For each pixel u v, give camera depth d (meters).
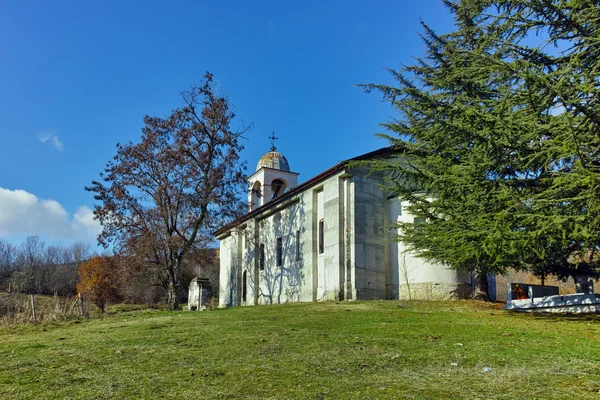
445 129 12.55
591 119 10.47
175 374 7.20
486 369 7.29
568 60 11.62
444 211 13.66
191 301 39.50
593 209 10.01
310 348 9.05
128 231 27.91
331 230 22.81
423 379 6.77
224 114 29.09
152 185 28.05
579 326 11.33
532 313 14.45
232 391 6.25
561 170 11.82
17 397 6.16
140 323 14.12
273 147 38.09
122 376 7.15
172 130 28.58
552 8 10.91
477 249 11.63
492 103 12.81
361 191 22.19
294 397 5.97
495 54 12.05
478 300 19.11
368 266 21.64
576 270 17.98
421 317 13.89
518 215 10.77
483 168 11.87
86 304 21.58
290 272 27.27
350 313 15.23
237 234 33.97
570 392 6.05
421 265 21.14
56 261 73.44
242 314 16.06
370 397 5.95
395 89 14.45
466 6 16.97
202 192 28.20
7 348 10.01
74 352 9.23
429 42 18.50
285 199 28.31
